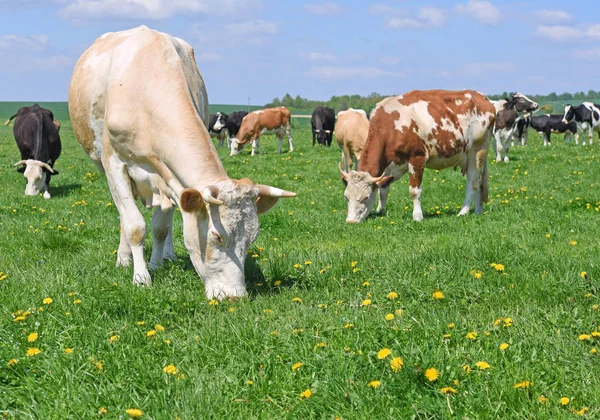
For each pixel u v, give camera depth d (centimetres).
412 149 1107
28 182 1467
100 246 830
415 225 989
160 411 353
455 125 1120
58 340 454
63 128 5734
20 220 1041
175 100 612
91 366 406
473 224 983
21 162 1465
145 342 457
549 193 1330
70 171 1978
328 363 398
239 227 547
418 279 589
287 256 726
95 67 712
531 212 1063
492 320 487
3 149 3136
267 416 356
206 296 568
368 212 1095
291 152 2870
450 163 1146
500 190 1415
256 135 2828
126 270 682
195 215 552
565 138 3397
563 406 348
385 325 455
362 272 642
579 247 780
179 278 649
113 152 662
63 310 519
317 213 1148
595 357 403
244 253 558
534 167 1877
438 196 1377
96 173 1888
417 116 1106
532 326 456
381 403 352
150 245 842
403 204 1295
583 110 3048
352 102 14138
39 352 423
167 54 646
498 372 379
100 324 495
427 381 368
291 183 1670
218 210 543
